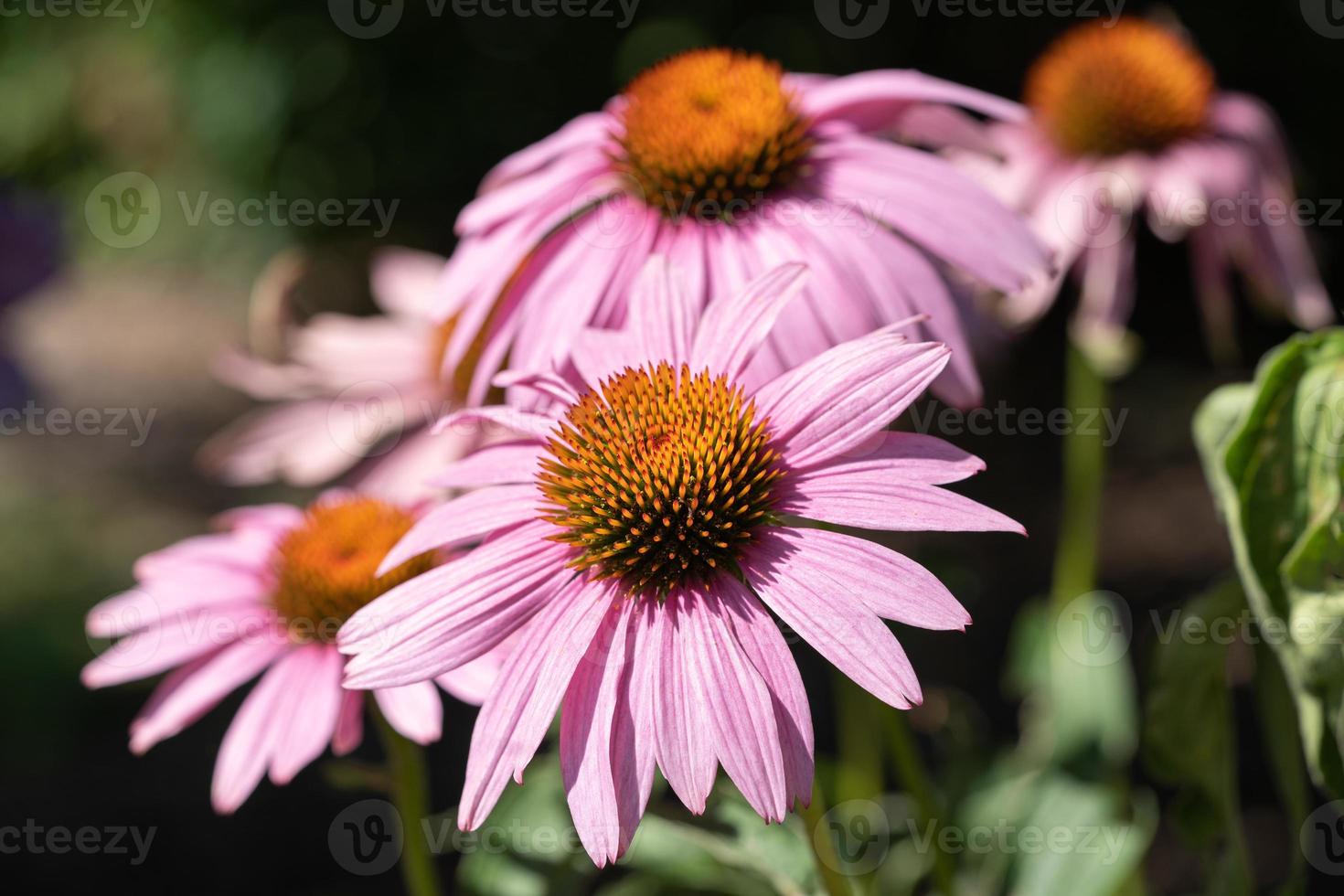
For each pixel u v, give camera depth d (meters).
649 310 0.51
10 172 2.24
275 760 0.54
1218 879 0.57
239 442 0.67
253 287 2.01
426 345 0.67
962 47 1.64
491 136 1.84
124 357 1.92
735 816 0.53
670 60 0.56
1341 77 1.54
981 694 1.06
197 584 0.56
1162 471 1.41
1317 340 0.52
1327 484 0.52
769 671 0.47
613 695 0.47
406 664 0.48
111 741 1.12
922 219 0.53
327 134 1.88
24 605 1.27
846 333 0.52
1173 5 1.57
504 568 0.49
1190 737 0.57
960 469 0.48
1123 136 0.69
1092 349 0.66
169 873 0.94
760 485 0.49
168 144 2.17
